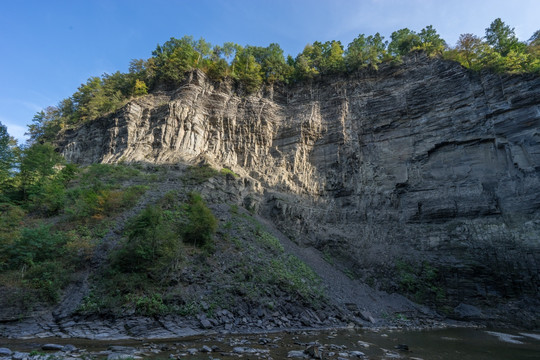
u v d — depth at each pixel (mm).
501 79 35844
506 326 24297
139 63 60531
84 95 62094
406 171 38844
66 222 24609
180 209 28891
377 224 36656
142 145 42656
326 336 16906
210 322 17016
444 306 27188
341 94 49344
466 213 32562
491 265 28438
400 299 28312
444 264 29969
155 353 11422
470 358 13258
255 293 20750
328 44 62781
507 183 31562
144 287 17734
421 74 44594
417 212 35531
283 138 47438
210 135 46656
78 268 19297
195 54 56438
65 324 14992
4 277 16688
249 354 11852
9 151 31344
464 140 36094
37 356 10227
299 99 52125
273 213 36938
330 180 42062
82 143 47906
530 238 27844
